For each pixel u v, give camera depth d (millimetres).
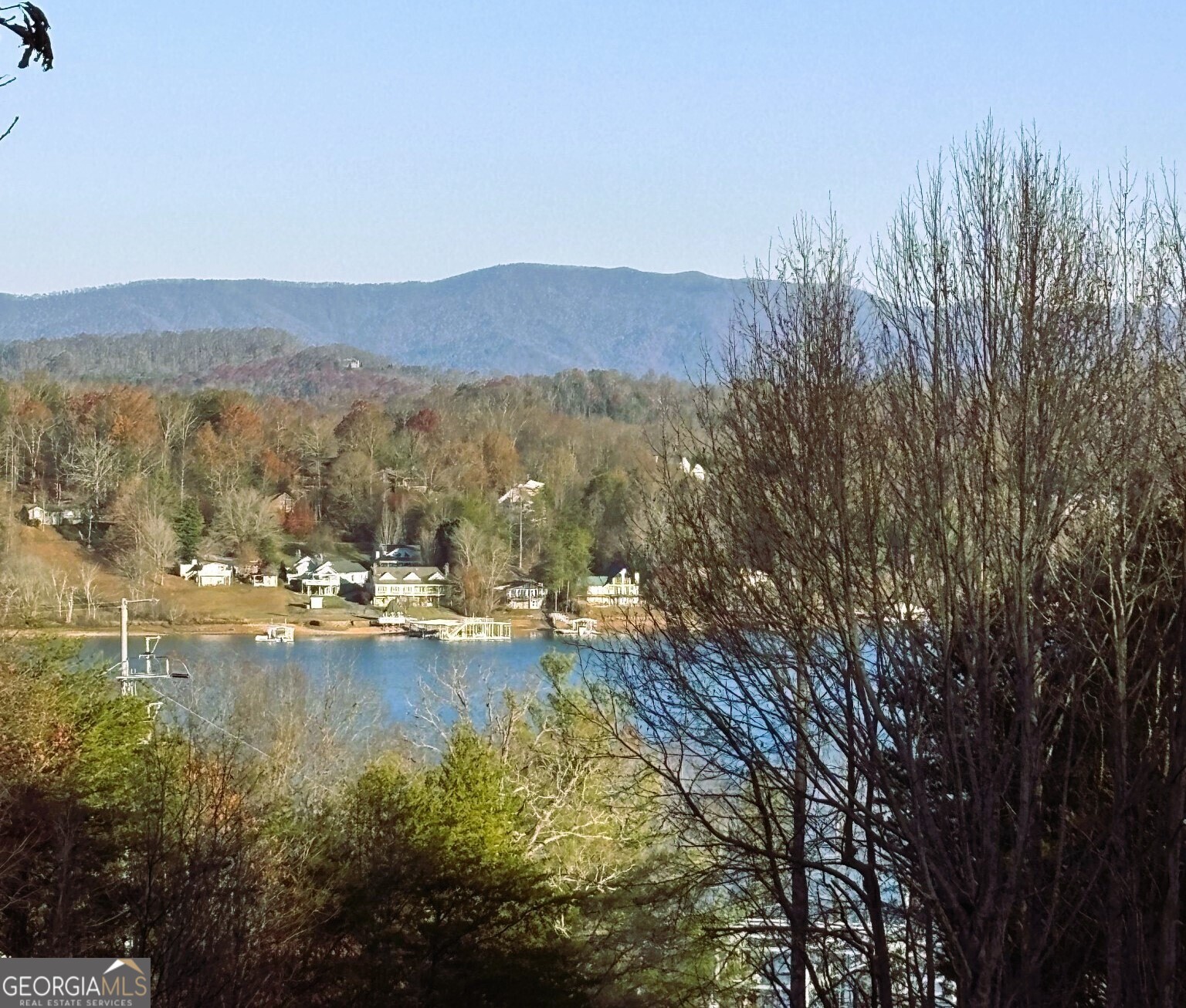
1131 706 13219
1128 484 12852
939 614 12492
